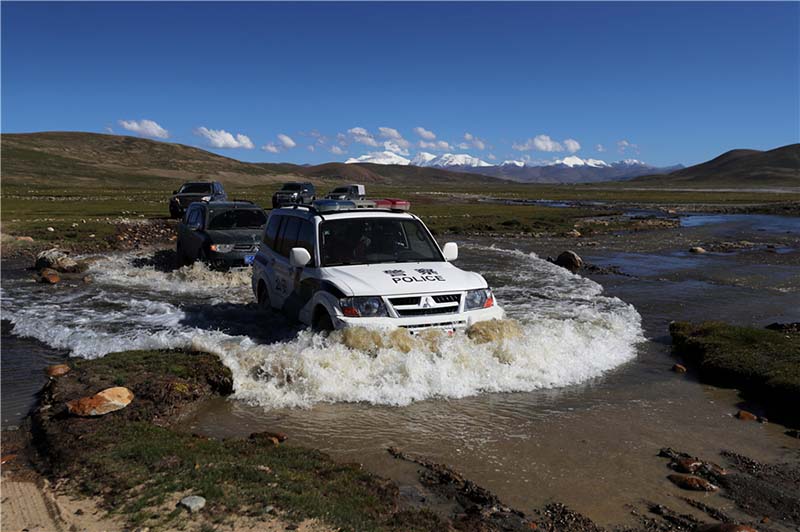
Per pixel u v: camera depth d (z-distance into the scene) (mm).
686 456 4977
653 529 3877
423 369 6551
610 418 5801
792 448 5188
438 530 3711
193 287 13297
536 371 6973
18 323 9609
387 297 6977
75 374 6527
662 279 15023
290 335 8266
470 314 7285
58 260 15336
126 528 3609
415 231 8633
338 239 8195
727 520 4008
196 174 196625
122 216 33750
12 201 50062
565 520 3961
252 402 6098
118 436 5012
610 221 36125
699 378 7133
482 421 5660
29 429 5430
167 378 6309
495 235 27594
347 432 5379
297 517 3732
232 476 4273
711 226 33375
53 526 3664
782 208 50469
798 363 7055
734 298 12406
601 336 8602
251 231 15180
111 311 10586
